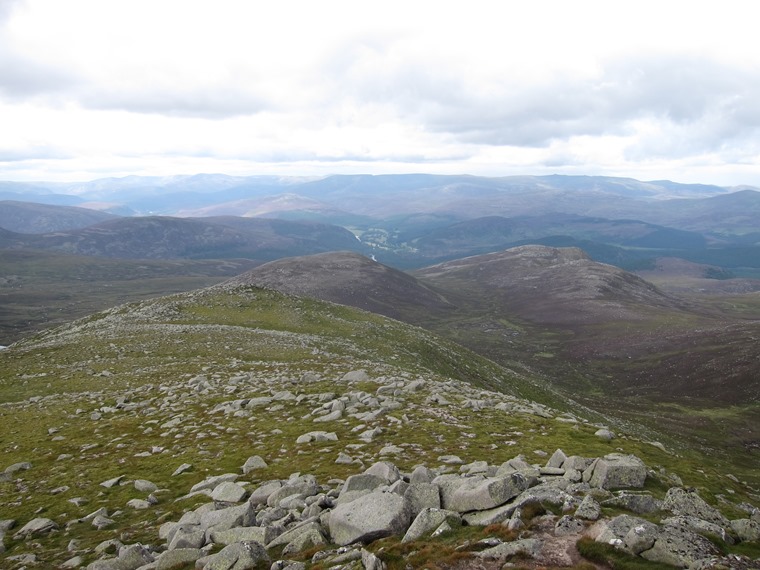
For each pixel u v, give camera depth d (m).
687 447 85.31
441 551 11.43
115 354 59.00
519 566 10.61
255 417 31.52
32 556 16.08
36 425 35.06
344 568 11.50
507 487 13.95
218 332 71.00
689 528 12.59
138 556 14.55
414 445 23.86
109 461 26.23
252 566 12.48
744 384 127.38
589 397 130.50
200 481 21.92
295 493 17.52
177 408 35.56
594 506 13.06
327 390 37.25
